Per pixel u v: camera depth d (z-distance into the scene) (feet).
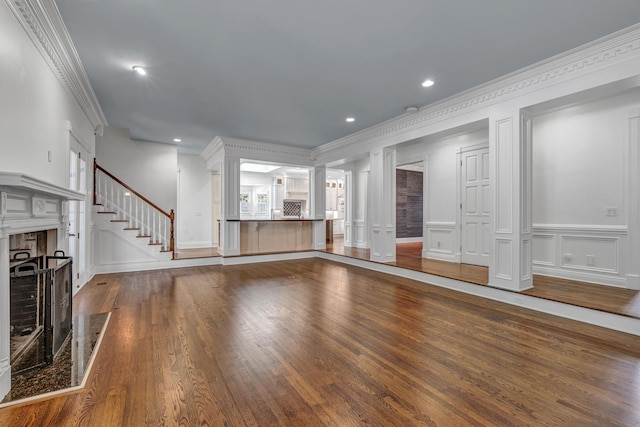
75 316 10.82
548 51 10.05
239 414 5.59
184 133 20.17
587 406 5.83
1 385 5.93
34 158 8.21
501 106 12.41
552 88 10.83
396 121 17.07
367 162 26.27
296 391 6.33
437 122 15.07
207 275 17.97
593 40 9.41
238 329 9.66
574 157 13.62
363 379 6.79
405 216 33.86
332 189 41.60
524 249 12.14
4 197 6.01
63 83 10.60
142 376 6.86
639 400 6.01
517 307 11.75
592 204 13.08
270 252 23.48
